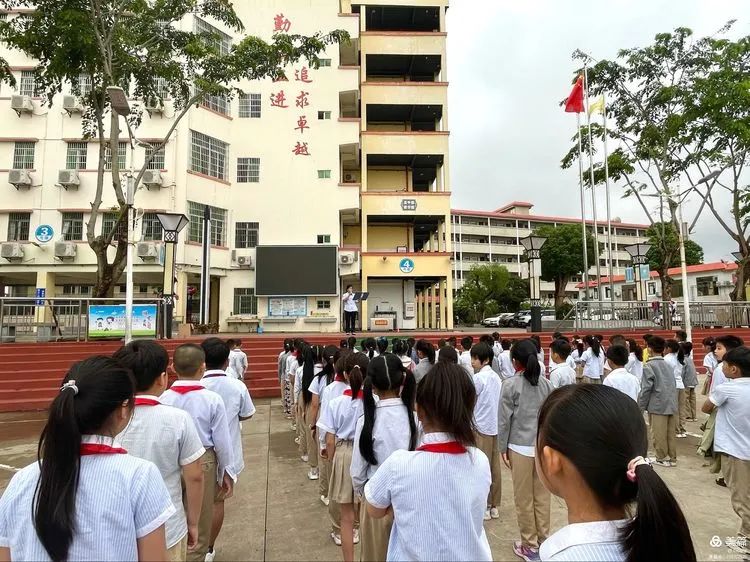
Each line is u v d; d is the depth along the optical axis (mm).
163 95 18891
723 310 18094
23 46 11984
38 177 18891
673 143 18078
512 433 3689
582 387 1220
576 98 19219
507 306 47156
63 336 12516
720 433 3801
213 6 13812
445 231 22797
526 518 3549
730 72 16219
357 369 3434
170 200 18797
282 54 13883
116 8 12805
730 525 4125
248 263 20672
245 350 13180
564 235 39375
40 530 1311
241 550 3746
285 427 8094
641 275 19172
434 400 1800
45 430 1414
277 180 21516
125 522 1405
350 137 22125
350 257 21500
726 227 19734
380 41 23625
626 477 1066
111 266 13234
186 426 2520
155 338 12852
